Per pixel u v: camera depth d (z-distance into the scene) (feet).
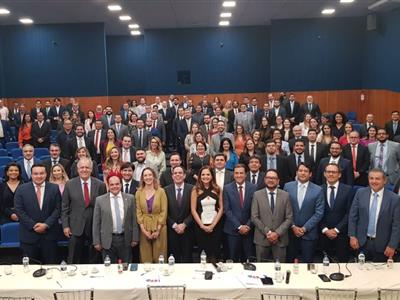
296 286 12.80
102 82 50.49
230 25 55.47
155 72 57.67
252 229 17.62
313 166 23.49
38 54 50.24
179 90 57.93
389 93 44.16
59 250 20.30
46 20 47.06
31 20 46.75
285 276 13.56
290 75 52.39
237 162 23.71
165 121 44.80
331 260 17.89
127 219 16.56
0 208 19.65
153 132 36.01
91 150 29.43
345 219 17.39
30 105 51.01
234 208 17.49
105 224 16.44
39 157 31.17
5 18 45.09
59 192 17.84
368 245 15.78
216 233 17.71
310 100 43.68
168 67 57.62
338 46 51.67
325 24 51.37
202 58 57.36
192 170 23.11
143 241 17.08
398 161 24.27
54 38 49.96
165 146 43.04
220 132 28.43
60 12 42.06
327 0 39.19
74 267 14.56
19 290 12.89
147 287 12.78
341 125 31.99
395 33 42.37
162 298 12.81
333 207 17.39
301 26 51.52
